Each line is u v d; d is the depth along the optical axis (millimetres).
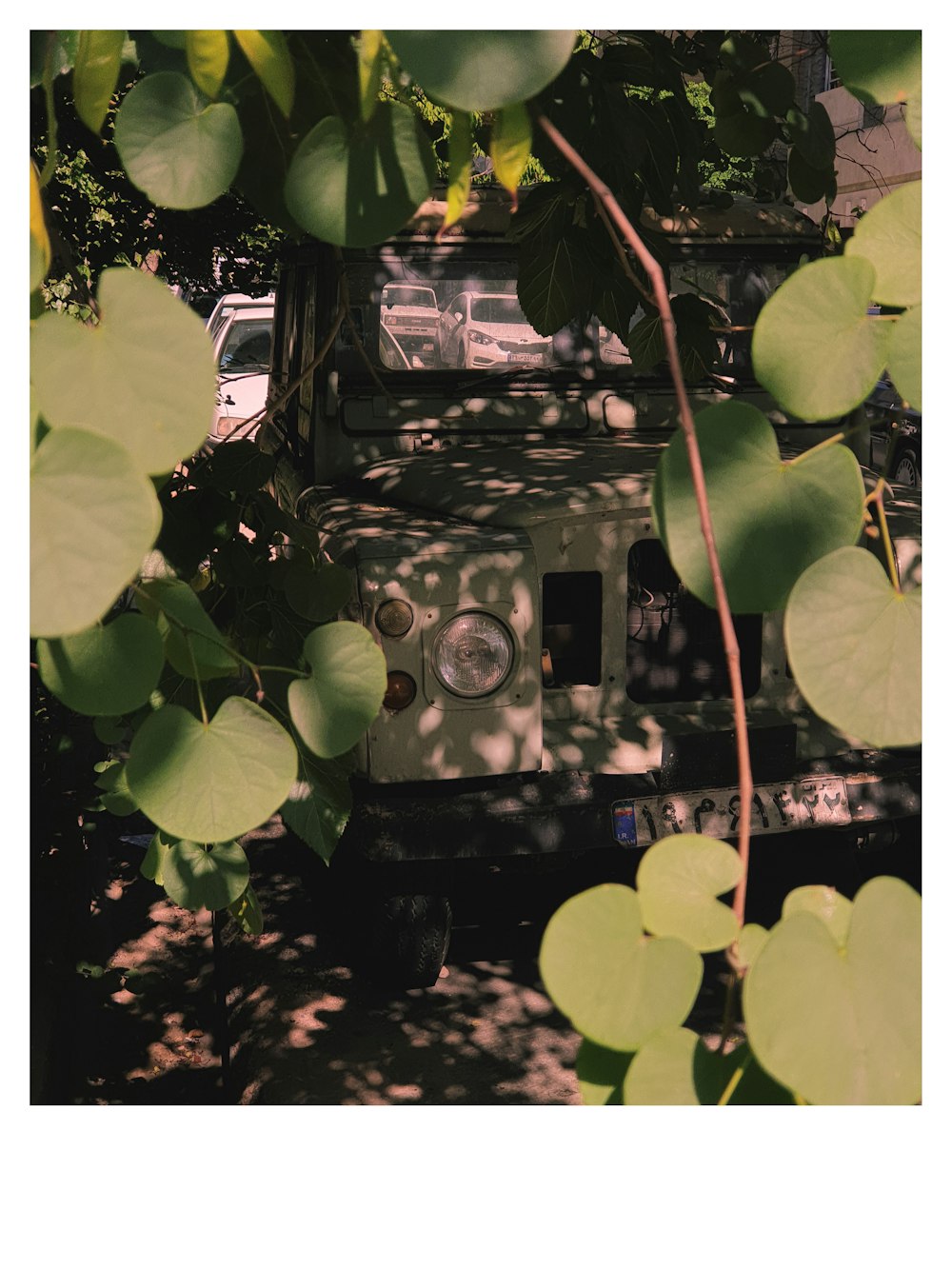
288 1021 3912
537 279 2488
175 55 1271
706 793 3748
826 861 4484
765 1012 823
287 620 2025
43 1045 3068
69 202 4234
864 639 897
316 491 4617
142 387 916
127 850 5238
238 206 4613
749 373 4844
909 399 928
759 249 5004
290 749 1074
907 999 845
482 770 3582
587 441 4836
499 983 4184
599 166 2346
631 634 3953
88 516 843
